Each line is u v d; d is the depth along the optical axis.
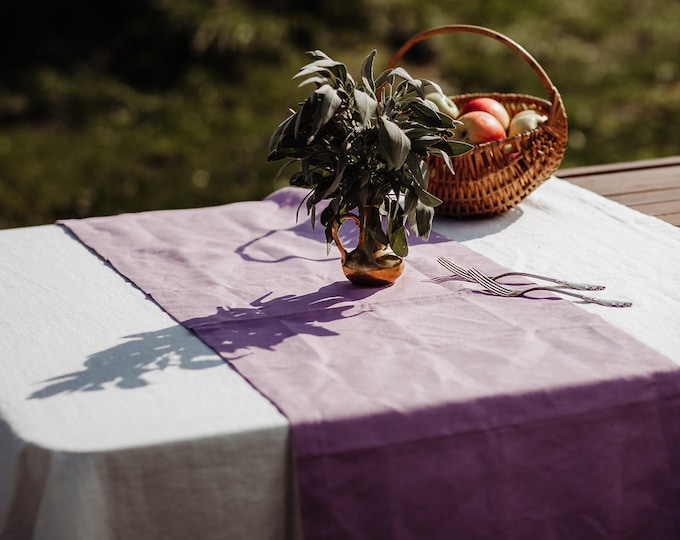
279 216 2.15
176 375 1.39
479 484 1.31
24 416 1.28
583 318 1.54
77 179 5.61
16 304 1.67
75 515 1.19
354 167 1.56
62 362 1.44
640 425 1.36
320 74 1.56
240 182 5.58
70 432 1.24
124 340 1.51
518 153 2.04
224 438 1.23
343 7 7.58
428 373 1.37
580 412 1.33
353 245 1.95
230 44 7.03
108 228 2.06
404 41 7.54
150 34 7.18
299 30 7.38
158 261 1.86
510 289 1.67
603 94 6.98
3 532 1.26
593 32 8.19
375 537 1.29
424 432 1.28
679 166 2.73
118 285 1.75
